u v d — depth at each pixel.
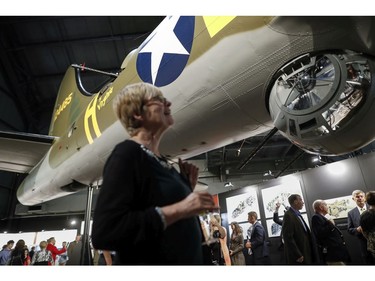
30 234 9.59
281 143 11.26
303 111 1.36
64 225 12.12
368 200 3.18
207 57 1.77
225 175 12.48
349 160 5.41
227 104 1.80
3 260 6.43
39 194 5.16
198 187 5.70
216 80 1.75
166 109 0.84
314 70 1.38
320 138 1.33
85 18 10.09
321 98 1.31
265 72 1.55
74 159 3.61
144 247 0.64
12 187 12.08
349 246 5.08
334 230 3.07
